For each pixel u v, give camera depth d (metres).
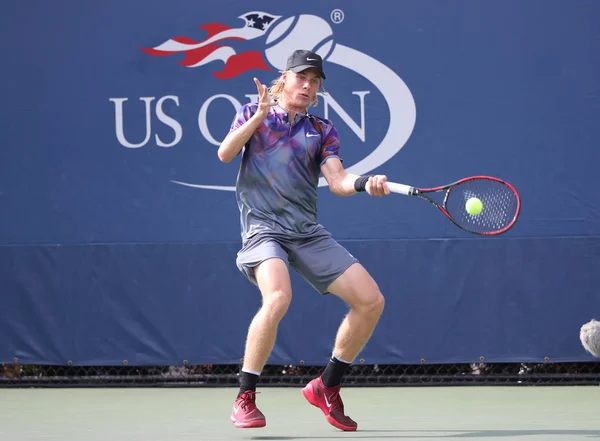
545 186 21.34
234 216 21.70
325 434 13.54
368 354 21.38
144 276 21.69
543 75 21.39
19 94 21.98
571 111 21.36
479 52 21.48
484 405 18.19
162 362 21.56
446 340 21.27
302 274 13.87
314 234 13.62
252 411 12.96
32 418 16.50
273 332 12.83
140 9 21.95
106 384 21.89
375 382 21.81
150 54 21.95
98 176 21.86
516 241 21.27
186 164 21.81
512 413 16.77
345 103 21.66
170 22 21.95
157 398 19.77
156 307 21.66
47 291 21.75
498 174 21.41
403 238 21.41
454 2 21.55
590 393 20.06
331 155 13.74
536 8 21.42
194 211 21.75
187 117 21.86
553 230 21.30
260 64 21.83
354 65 21.66
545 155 21.36
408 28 21.56
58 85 21.95
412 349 21.30
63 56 21.97
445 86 21.52
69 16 21.97
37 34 22.03
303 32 21.78
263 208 13.56
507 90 21.44
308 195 13.74
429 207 21.41
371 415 16.67
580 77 21.38
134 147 21.88
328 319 21.38
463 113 21.47
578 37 21.38
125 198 21.83
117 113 21.94
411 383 21.69
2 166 21.95
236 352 21.52
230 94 21.88
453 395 20.03
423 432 13.73
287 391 21.03
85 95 21.97
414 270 21.33
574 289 21.16
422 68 21.55
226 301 21.56
